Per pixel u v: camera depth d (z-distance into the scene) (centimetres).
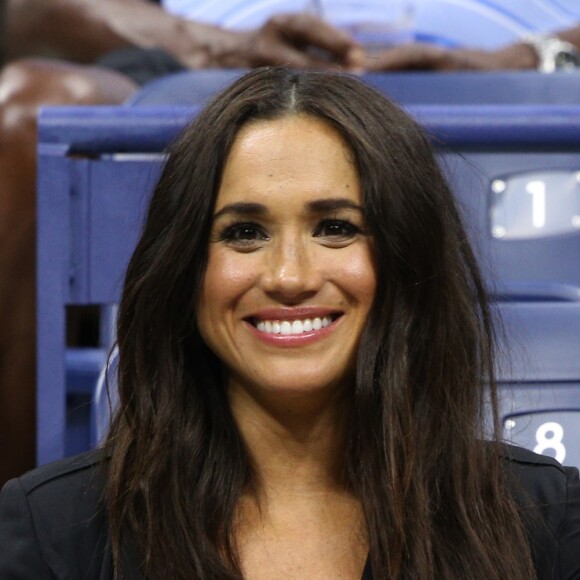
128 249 670
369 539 498
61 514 510
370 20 1177
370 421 505
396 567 493
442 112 683
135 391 517
